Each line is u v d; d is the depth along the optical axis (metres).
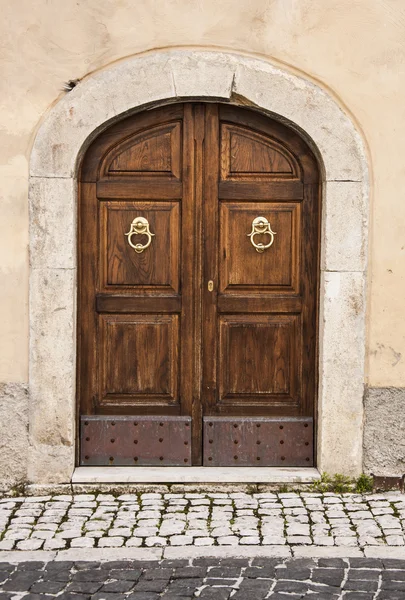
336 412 5.45
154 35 5.30
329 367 5.43
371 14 5.30
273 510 5.12
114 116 5.31
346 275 5.39
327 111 5.31
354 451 5.46
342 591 4.09
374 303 5.41
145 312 5.57
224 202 5.54
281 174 5.53
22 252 5.34
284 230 5.55
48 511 5.11
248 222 5.55
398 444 5.46
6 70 5.27
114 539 4.70
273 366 5.58
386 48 5.31
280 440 5.57
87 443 5.57
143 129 5.48
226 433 5.59
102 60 5.29
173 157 5.51
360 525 4.90
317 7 5.30
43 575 4.27
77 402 5.55
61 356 5.39
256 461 5.58
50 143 5.29
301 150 5.50
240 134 5.51
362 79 5.32
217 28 5.31
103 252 5.54
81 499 5.30
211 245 5.54
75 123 5.29
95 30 5.28
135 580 4.22
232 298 5.57
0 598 4.02
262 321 5.58
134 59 5.30
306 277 5.56
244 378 5.59
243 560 4.44
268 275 5.56
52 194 5.32
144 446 5.58
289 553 4.53
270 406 5.59
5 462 5.41
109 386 5.58
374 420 5.45
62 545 4.63
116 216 5.52
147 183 5.51
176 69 5.29
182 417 5.58
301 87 5.31
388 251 5.38
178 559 4.46
